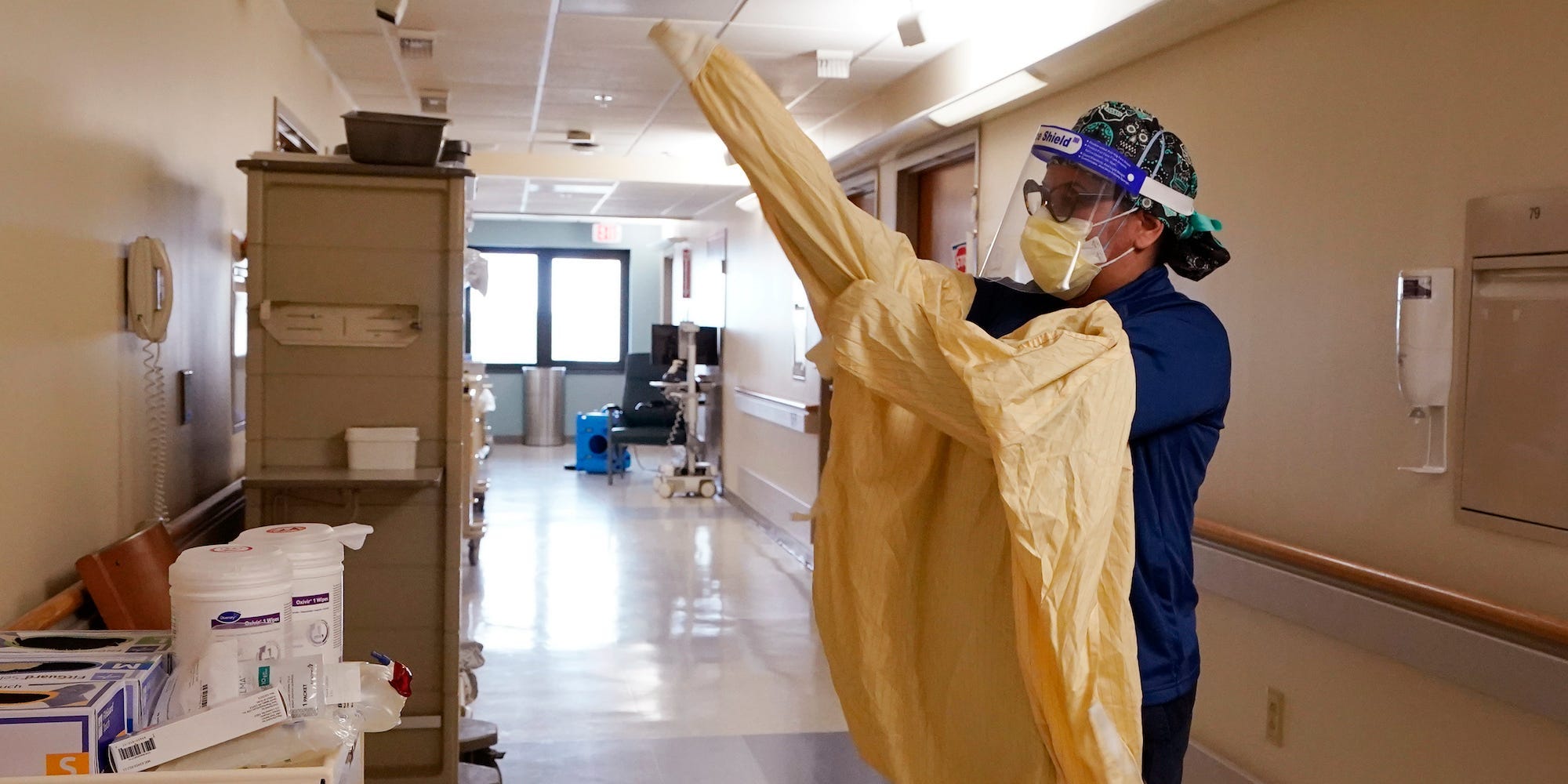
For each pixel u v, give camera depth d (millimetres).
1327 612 2713
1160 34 3316
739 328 9227
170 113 2820
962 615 1483
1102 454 1268
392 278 2951
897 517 1523
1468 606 2277
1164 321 1412
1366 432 2670
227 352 3514
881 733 1537
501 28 4652
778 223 1480
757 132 1438
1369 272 2660
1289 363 2939
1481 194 2342
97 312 2305
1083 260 1464
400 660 2994
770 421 7992
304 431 2949
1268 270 3020
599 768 3520
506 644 4922
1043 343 1313
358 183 2922
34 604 1989
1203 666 3330
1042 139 1508
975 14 4328
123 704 1248
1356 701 2709
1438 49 2449
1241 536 3023
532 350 13383
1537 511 2201
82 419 2225
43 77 2008
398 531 2982
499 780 3299
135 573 2209
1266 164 3025
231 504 3391
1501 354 2281
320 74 5266
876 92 5773
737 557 6969
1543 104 2195
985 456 1423
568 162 8508
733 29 4605
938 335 1317
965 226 5305
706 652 4871
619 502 9148
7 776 1148
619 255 13383
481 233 13109
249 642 1332
